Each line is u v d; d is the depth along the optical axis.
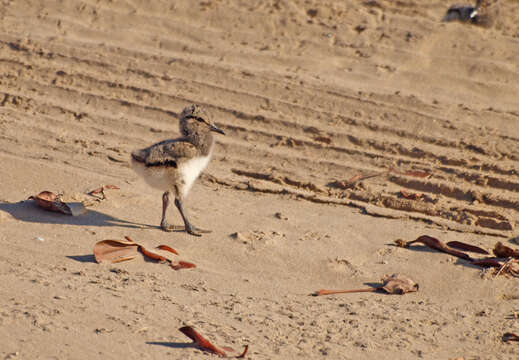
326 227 11.46
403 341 7.63
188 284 8.99
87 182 12.59
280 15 21.20
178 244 10.40
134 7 21.53
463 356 7.36
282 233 11.04
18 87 17.30
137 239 10.41
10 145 14.22
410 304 8.89
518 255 10.12
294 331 7.70
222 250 10.30
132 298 8.16
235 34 20.39
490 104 17.19
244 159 14.57
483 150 14.91
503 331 8.07
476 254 10.41
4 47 19.05
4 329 6.84
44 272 8.75
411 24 20.75
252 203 12.47
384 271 9.91
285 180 13.70
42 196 11.27
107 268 9.20
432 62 19.05
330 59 19.27
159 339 7.09
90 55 18.81
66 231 10.45
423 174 13.88
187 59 18.67
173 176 10.70
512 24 20.88
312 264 10.02
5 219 10.62
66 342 6.75
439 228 11.70
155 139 15.18
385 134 15.68
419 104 16.81
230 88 17.41
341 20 21.14
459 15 20.08
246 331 7.55
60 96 16.98
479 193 12.95
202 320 7.72
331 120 16.19
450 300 9.14
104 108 16.53
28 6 21.48
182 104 16.69
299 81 17.78
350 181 13.51
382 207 12.62
